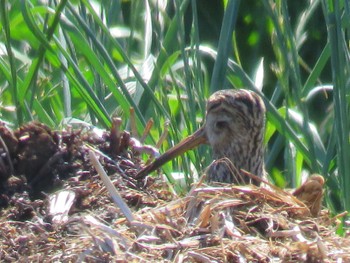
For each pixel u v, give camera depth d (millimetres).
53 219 8281
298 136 11062
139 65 11750
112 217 8359
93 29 11008
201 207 8055
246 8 14039
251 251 7547
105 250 7402
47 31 9906
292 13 13305
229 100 9992
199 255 7398
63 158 9172
